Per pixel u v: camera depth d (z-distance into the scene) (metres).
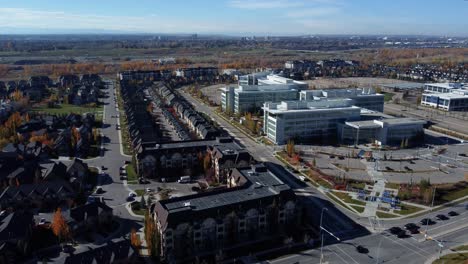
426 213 150.75
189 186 175.25
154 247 120.25
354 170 195.25
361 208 154.75
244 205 134.38
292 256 123.50
